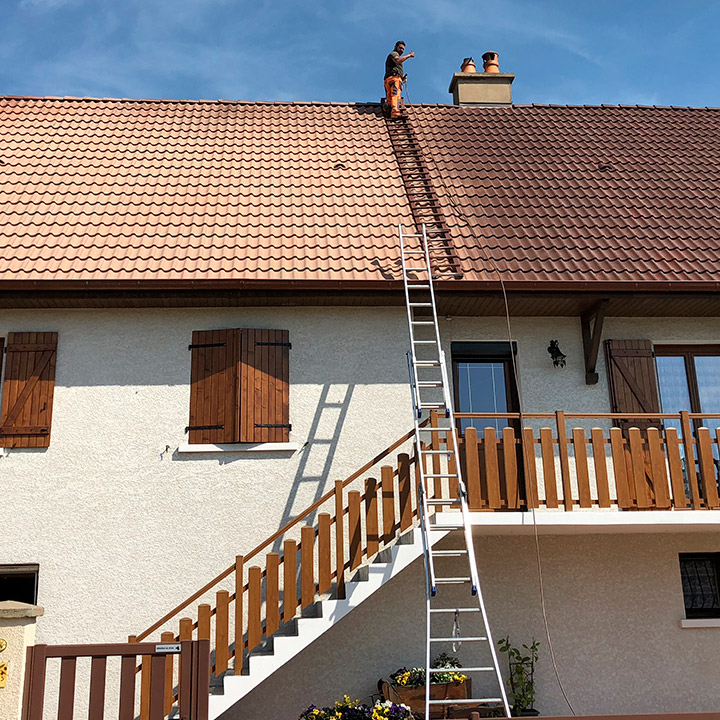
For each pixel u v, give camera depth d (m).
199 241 10.45
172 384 10.09
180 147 12.84
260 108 14.55
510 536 9.98
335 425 10.08
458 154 13.29
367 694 9.28
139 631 9.27
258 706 9.18
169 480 9.76
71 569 9.39
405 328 10.51
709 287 10.09
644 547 10.10
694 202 12.20
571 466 10.35
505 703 7.00
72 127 13.20
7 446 9.68
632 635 9.80
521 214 11.58
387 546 8.48
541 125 14.72
